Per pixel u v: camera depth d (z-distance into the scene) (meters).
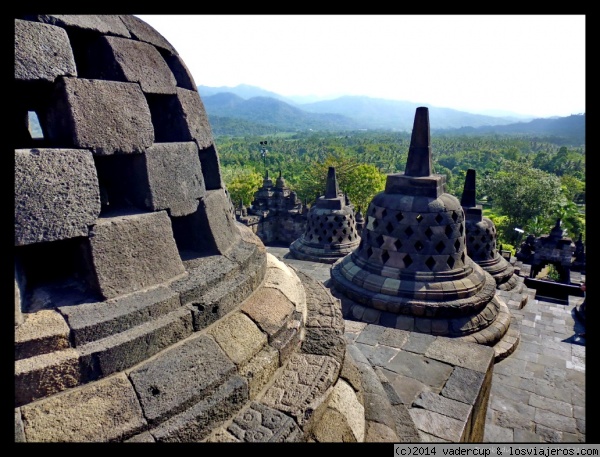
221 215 4.34
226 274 3.75
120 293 3.02
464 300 8.80
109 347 2.65
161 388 2.71
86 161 2.89
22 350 2.46
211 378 2.91
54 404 2.41
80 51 3.47
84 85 2.96
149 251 3.27
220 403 2.86
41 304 2.86
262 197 24.22
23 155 2.57
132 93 3.29
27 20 2.74
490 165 110.94
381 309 9.01
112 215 3.22
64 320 2.69
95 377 2.62
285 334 3.75
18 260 2.92
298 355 3.80
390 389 5.31
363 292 9.29
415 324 8.72
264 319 3.70
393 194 9.58
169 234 3.46
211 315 3.35
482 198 76.19
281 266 5.22
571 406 7.68
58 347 2.56
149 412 2.57
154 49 3.73
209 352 3.09
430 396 5.40
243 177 51.97
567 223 45.72
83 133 2.90
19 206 2.53
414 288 8.87
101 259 2.96
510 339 9.66
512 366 9.05
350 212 16.89
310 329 4.28
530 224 46.22
